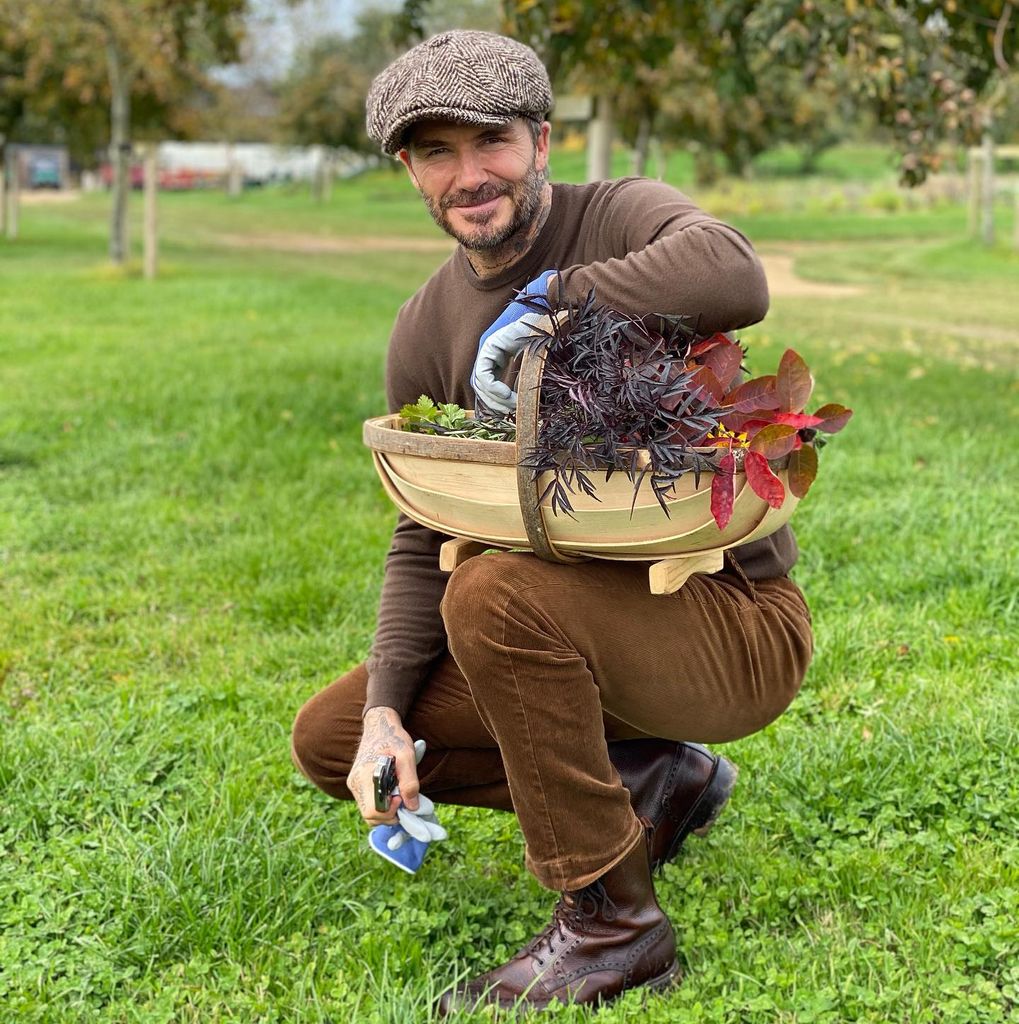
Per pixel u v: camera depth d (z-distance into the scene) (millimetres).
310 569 4703
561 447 1944
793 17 5875
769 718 2359
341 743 2490
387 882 2635
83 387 8211
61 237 26766
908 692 3365
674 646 2158
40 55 18656
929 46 6086
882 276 19438
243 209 41594
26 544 5125
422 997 2246
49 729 3371
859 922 2408
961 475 5602
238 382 8258
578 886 2186
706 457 1918
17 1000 2270
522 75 2168
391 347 2512
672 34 8023
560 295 2064
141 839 2771
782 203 38500
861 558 4535
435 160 2215
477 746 2463
